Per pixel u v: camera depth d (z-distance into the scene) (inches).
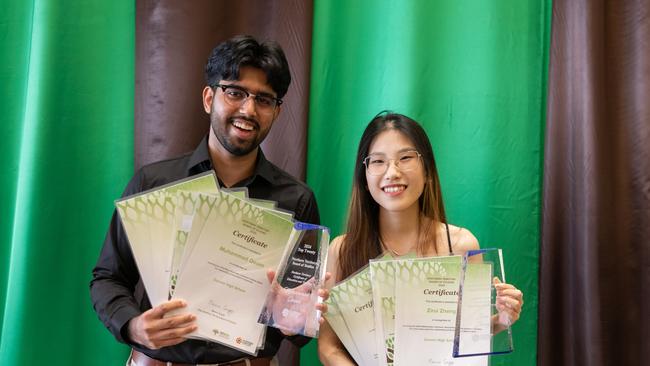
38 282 71.8
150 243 46.4
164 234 46.7
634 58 76.0
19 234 71.6
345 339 51.0
